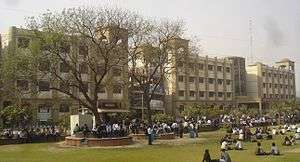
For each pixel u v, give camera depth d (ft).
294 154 92.84
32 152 102.37
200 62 311.27
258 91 368.68
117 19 129.18
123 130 123.13
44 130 139.44
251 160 82.58
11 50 141.59
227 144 104.78
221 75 331.36
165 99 285.43
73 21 125.18
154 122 176.96
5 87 152.15
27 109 166.20
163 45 153.99
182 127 153.28
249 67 377.30
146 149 108.37
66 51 126.11
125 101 235.40
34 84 134.51
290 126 175.83
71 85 129.39
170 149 108.27
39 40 122.31
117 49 130.72
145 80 157.69
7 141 125.59
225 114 234.58
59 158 89.51
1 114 155.74
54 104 202.39
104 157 90.94
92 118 132.57
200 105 254.68
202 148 111.14
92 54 127.85
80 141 116.67
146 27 152.15
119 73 167.94
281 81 404.57
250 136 130.11
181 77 293.23
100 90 224.53
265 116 249.55
